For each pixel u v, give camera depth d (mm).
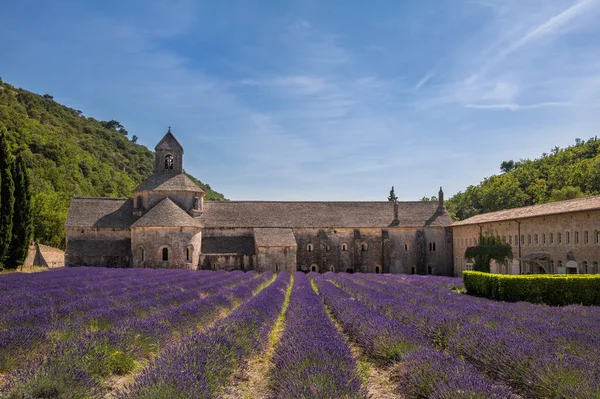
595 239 34500
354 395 8281
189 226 53219
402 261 63031
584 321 16922
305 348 10625
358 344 14930
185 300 22453
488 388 8172
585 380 8828
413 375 9609
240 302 24734
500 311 19906
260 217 62000
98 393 8797
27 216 49250
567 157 103375
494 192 86875
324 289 30031
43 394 8039
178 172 61844
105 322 15359
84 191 102875
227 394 9773
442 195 67000
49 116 142000
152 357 12609
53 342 12289
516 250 45938
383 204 67938
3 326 14430
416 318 16906
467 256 54406
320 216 63875
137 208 58312
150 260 51969
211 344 11102
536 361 10227
